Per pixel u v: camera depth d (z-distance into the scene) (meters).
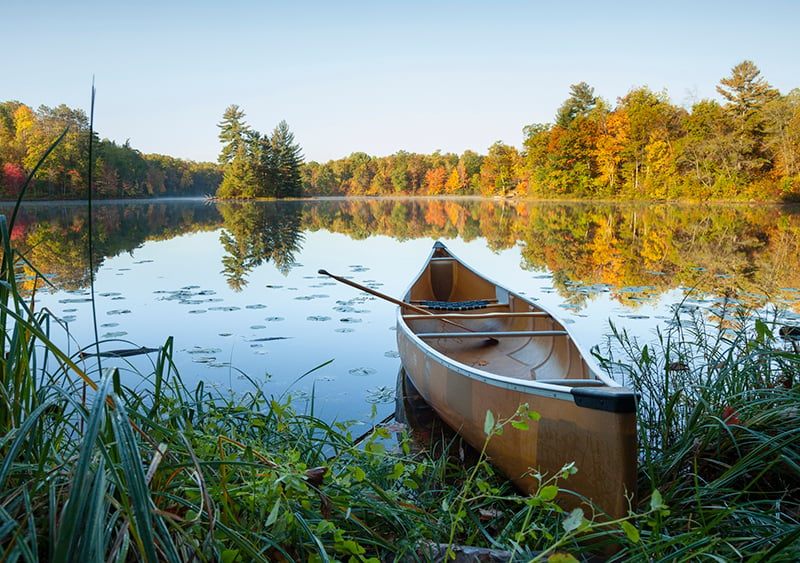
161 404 1.56
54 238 12.85
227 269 8.20
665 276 7.32
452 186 78.94
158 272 7.82
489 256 10.07
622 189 40.91
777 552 1.13
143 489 0.78
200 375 3.47
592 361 2.49
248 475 1.34
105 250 10.67
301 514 1.27
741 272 7.58
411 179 84.19
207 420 1.81
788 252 9.85
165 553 0.88
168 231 16.02
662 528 1.65
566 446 1.90
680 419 2.54
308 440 1.85
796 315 4.73
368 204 44.81
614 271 7.91
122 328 4.64
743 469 1.84
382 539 1.35
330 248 11.52
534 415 1.36
